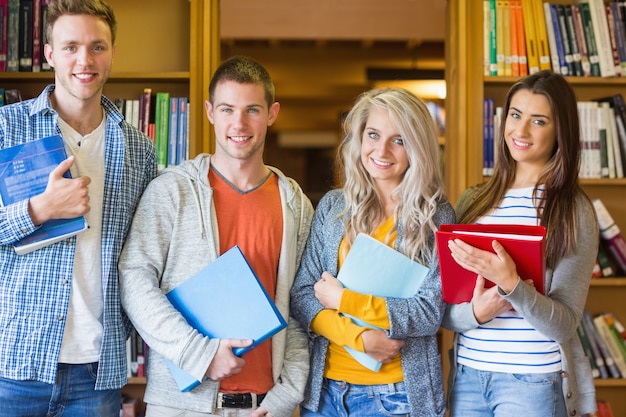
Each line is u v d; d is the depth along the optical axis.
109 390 2.00
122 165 2.02
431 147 2.05
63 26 1.89
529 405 1.98
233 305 1.87
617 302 3.36
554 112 2.07
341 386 2.00
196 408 1.89
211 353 1.81
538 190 2.10
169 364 1.89
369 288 2.00
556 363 2.02
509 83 3.26
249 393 1.94
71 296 1.92
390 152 2.03
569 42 3.18
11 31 3.07
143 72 3.17
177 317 1.85
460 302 1.99
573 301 1.98
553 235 2.02
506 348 2.01
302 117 10.65
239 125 1.96
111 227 1.98
